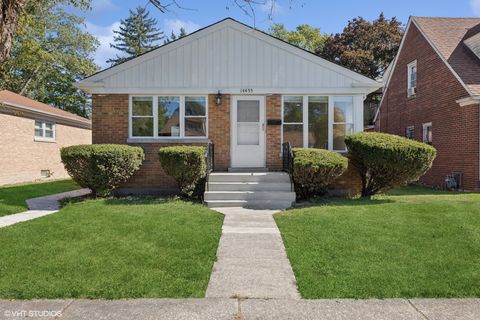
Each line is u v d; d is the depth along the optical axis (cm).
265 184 950
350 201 912
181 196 990
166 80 1095
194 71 1098
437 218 677
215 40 1100
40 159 1758
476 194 1212
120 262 467
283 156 1102
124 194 1065
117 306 355
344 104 1112
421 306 355
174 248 527
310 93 1098
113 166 952
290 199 916
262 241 575
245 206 889
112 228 630
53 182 1614
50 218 713
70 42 2912
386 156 895
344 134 1109
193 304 361
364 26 3306
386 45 3219
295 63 1103
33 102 1878
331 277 424
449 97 1501
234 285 409
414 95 1817
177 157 914
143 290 386
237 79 1100
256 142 1115
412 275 425
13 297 373
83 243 546
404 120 1930
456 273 431
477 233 582
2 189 1280
